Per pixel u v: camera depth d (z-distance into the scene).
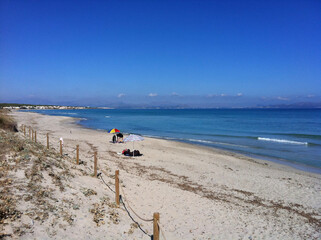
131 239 6.12
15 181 7.16
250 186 12.95
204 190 11.89
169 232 7.09
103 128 46.66
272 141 30.30
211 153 22.28
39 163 9.27
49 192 7.18
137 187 10.88
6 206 5.66
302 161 19.72
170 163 17.56
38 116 76.38
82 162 13.44
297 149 24.89
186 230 7.37
